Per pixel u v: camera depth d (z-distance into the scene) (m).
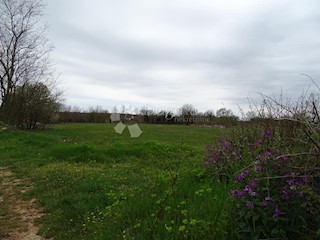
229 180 4.62
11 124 21.78
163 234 3.43
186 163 9.02
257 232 2.77
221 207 3.51
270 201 2.79
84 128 28.92
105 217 4.51
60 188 6.59
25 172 8.49
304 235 2.75
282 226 2.76
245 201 2.91
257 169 3.07
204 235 3.10
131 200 4.78
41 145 13.37
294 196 2.81
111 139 18.73
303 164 2.92
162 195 4.62
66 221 4.78
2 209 5.60
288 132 3.92
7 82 22.05
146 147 12.20
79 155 10.36
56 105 26.52
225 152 5.28
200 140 18.75
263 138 4.37
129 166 9.20
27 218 5.14
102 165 9.36
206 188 4.38
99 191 6.20
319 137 2.83
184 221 3.18
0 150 12.10
